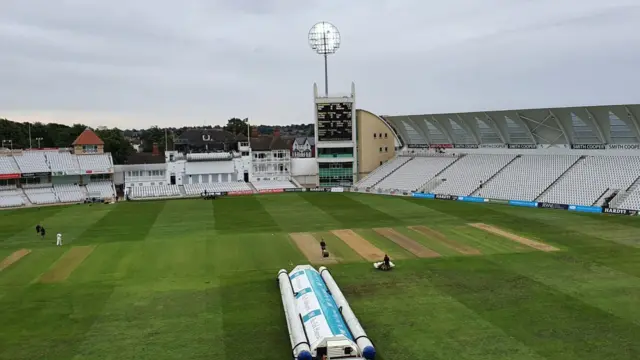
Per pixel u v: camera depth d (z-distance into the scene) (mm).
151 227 53125
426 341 23516
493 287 30922
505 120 76688
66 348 23469
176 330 25344
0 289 32188
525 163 74375
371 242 44188
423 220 54594
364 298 29469
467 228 49281
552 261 36438
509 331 24391
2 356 22734
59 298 30281
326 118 88438
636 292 29469
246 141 102812
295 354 21453
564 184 65250
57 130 141875
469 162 81688
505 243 42406
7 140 116750
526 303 28031
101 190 82500
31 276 35000
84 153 87125
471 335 24047
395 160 94312
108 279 34000
